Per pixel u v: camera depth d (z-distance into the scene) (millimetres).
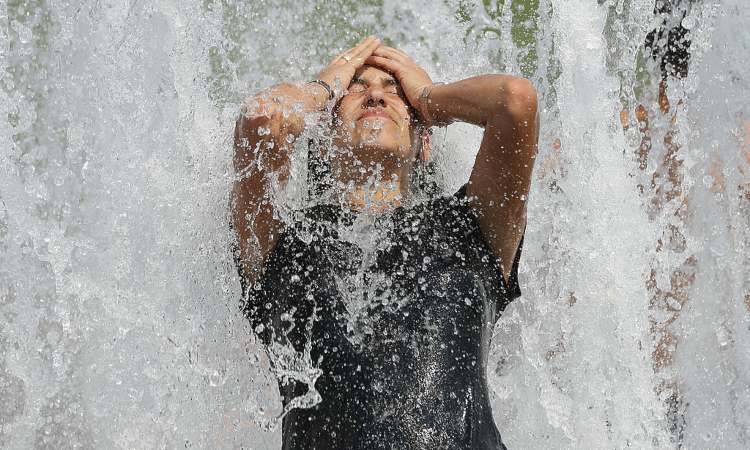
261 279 10797
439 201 10961
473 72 15039
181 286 11297
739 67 12422
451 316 10227
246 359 11195
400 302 10234
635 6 12523
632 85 12695
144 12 11977
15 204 11422
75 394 11180
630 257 12109
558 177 12250
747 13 12352
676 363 12008
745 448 11953
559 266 12094
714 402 11992
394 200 11250
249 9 15555
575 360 11938
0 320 11242
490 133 10547
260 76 15594
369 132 11258
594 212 12164
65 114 11820
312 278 10445
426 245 10609
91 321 11273
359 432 9711
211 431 11156
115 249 11375
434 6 15445
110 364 11211
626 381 11922
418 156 11797
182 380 11203
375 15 15742
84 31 11969
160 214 11453
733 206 12414
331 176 11375
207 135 11938
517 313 11953
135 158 11664
